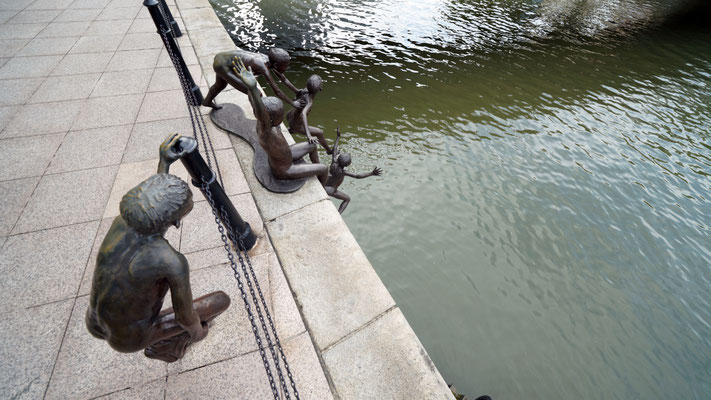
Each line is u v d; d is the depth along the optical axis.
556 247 9.77
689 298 8.69
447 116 14.46
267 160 4.43
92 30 7.91
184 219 3.67
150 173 4.26
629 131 14.26
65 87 5.84
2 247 3.31
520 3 26.22
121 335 1.70
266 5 20.88
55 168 4.25
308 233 3.63
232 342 2.70
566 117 14.90
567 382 7.12
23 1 9.34
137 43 7.38
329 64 16.89
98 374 2.47
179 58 5.04
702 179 12.02
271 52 4.46
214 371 2.53
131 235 1.59
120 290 1.56
